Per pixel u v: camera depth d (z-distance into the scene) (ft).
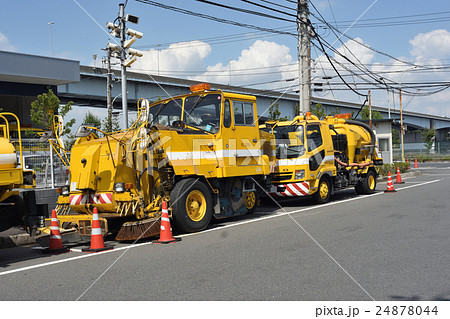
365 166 50.72
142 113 27.61
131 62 49.55
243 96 33.73
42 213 24.81
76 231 28.73
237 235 27.25
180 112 33.09
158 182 28.43
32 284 18.25
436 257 20.18
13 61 84.74
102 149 26.96
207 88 32.81
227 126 31.91
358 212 35.47
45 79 90.38
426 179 72.90
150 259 21.67
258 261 20.33
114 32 49.34
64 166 30.73
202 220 29.45
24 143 37.68
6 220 24.21
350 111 171.32
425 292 15.56
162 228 26.16
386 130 100.12
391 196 47.01
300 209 39.73
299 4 54.44
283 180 41.73
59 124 30.12
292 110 128.57
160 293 16.19
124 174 26.48
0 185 21.89
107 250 24.81
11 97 98.68
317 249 22.43
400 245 22.84
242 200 33.94
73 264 21.63
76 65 94.94
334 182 45.88
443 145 240.94
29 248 28.19
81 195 27.35
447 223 28.78
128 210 26.40
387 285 16.37
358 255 20.95
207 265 19.93
